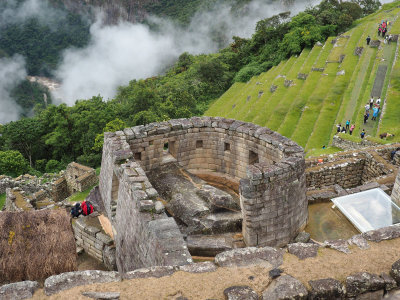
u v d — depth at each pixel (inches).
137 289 326.3
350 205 652.7
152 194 523.2
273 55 3112.7
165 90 2942.9
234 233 597.3
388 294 331.9
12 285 324.8
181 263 408.5
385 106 1526.8
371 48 2233.0
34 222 470.9
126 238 569.9
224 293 318.3
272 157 657.6
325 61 2353.6
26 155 2156.7
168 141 739.4
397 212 621.6
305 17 3021.7
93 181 1430.9
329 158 903.7
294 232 593.3
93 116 2105.1
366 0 3764.8
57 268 423.2
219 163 765.9
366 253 364.2
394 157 873.5
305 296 318.0
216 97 3016.7
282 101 2087.8
